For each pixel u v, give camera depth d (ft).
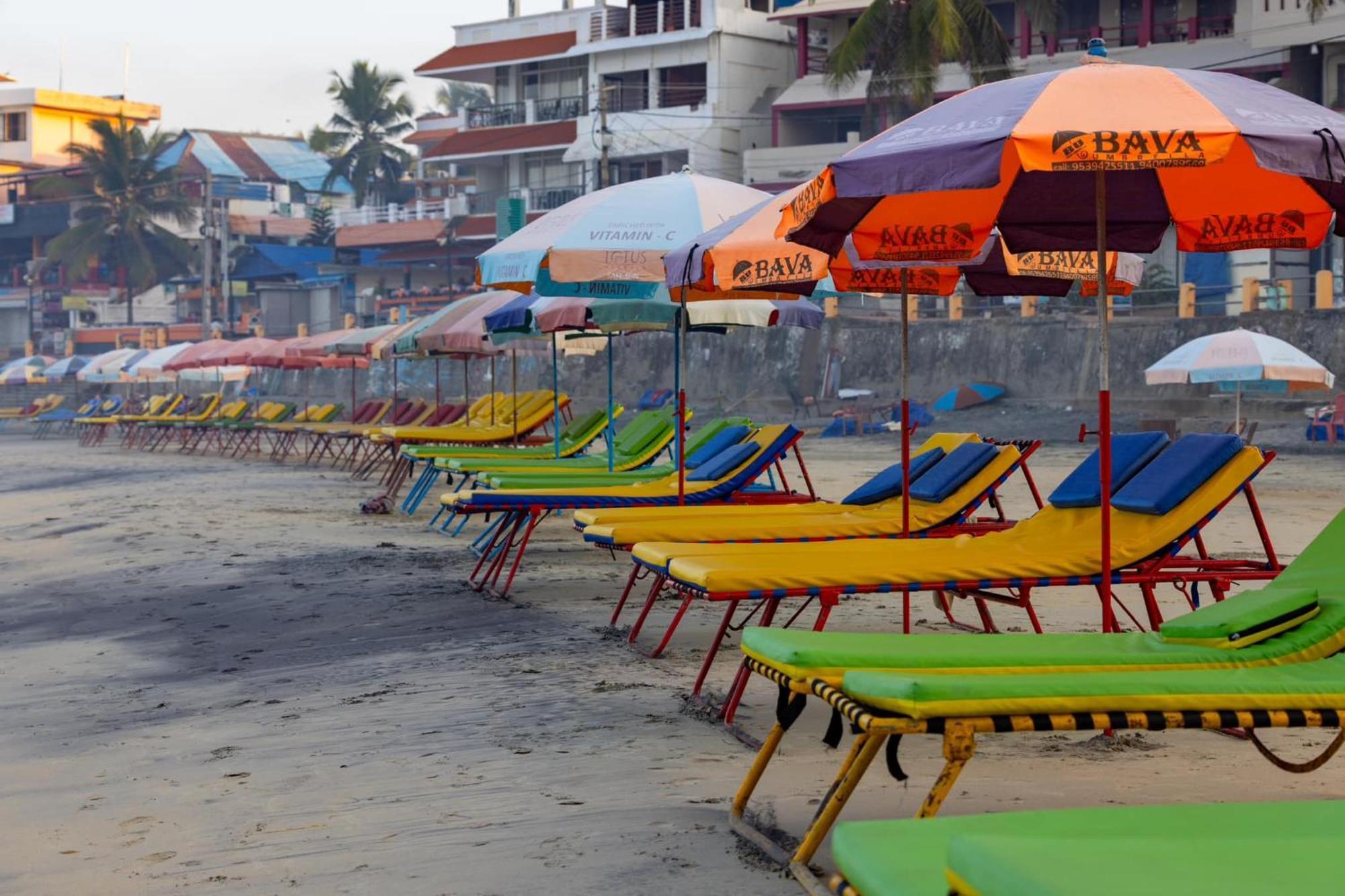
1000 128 16.63
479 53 177.06
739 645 25.48
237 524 50.80
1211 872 7.19
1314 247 22.27
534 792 16.10
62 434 146.20
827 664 13.79
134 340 209.67
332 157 243.81
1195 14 127.65
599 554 40.06
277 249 222.07
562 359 144.15
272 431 94.07
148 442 119.85
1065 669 14.06
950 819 9.73
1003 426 100.73
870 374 121.08
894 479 28.66
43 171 238.48
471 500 31.78
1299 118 16.80
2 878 14.05
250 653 26.96
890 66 117.70
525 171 177.58
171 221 244.63
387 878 13.32
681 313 39.58
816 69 154.51
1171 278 114.01
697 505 32.60
